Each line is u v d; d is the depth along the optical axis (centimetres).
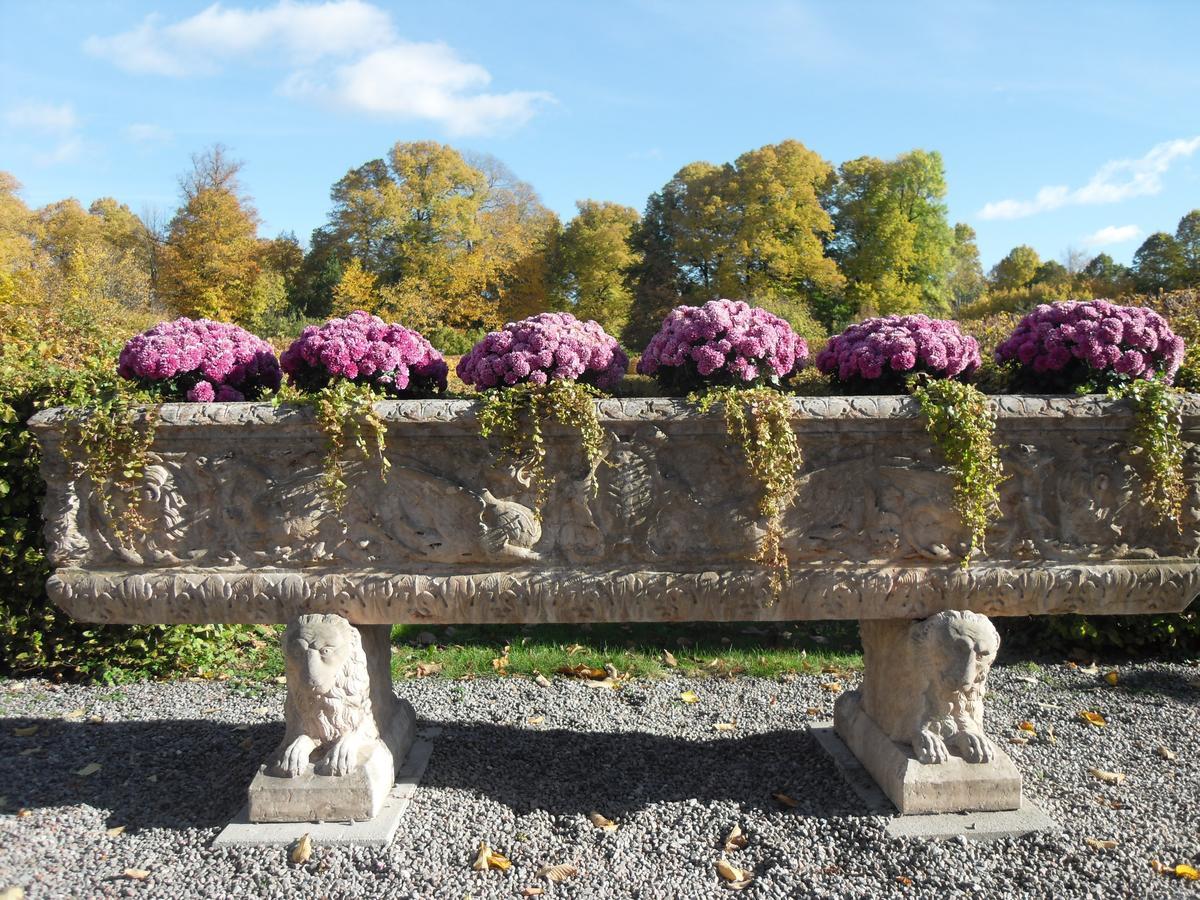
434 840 279
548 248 3250
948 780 284
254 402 291
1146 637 473
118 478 285
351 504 287
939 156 3138
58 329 636
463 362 300
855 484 286
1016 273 4278
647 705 412
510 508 283
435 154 3028
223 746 362
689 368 306
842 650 495
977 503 275
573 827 289
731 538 286
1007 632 505
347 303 2523
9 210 3025
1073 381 311
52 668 464
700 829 287
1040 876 255
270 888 254
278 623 298
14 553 441
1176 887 249
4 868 263
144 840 282
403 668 464
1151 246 2689
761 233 2741
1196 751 352
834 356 324
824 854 270
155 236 3181
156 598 290
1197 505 285
